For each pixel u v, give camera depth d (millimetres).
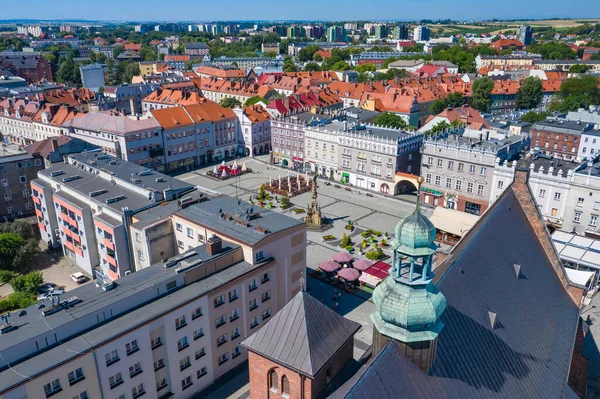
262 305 66875
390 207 124188
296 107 192625
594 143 141500
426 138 131000
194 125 157500
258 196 130125
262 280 65875
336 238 105375
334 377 41875
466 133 129250
